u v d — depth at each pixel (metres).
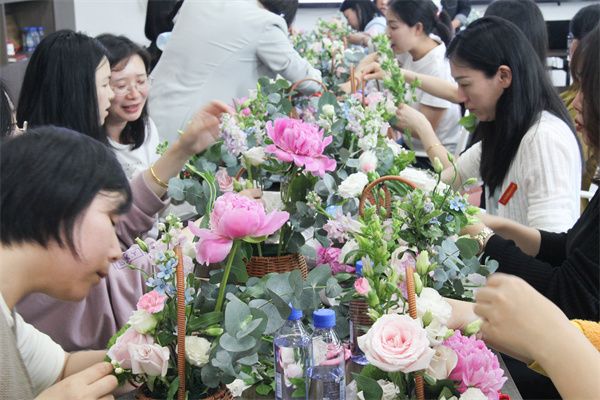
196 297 1.29
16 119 2.13
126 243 1.92
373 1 5.80
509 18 2.77
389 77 3.02
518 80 2.27
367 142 1.97
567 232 2.08
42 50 2.10
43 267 1.17
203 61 3.41
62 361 1.46
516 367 1.96
